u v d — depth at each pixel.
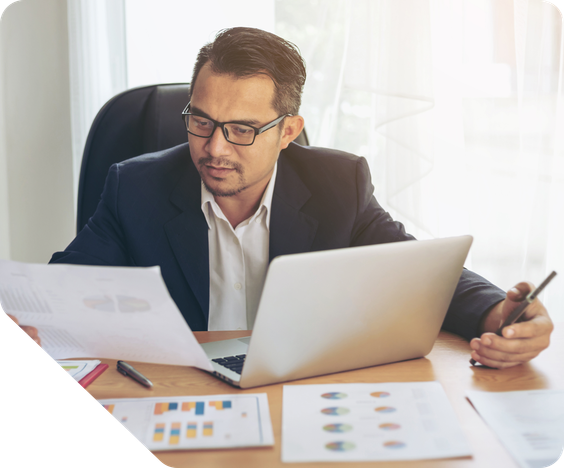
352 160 1.26
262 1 1.89
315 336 0.69
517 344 0.75
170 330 0.64
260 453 0.54
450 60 1.88
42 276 0.62
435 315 0.77
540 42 1.86
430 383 0.70
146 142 1.31
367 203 1.22
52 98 1.86
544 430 0.58
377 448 0.55
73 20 1.82
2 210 1.82
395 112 1.80
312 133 1.92
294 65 1.00
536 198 1.89
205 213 1.16
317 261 0.64
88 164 1.30
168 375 0.74
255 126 0.96
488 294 0.88
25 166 1.84
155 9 1.87
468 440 0.57
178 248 1.12
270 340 0.67
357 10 1.80
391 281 0.71
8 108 1.80
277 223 1.15
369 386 0.70
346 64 1.83
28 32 1.80
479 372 0.75
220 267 1.19
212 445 0.55
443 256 0.73
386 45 1.79
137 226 1.12
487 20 1.85
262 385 0.70
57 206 1.92
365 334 0.73
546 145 1.87
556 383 0.71
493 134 1.89
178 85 1.36
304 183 1.22
